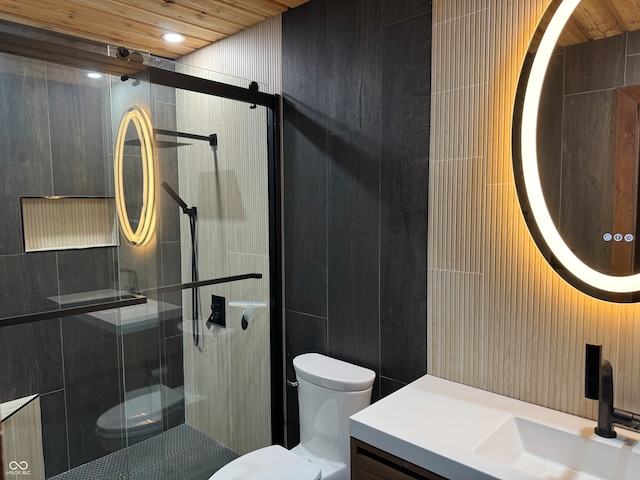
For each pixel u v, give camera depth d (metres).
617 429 1.28
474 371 1.58
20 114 1.93
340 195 1.95
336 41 1.91
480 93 1.49
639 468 1.16
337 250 1.98
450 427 1.29
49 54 1.79
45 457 2.07
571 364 1.37
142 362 2.35
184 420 2.57
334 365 1.93
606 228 1.29
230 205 2.36
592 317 1.32
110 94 2.05
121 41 2.43
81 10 2.01
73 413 2.15
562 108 1.35
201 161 2.32
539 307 1.42
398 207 1.75
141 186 2.20
